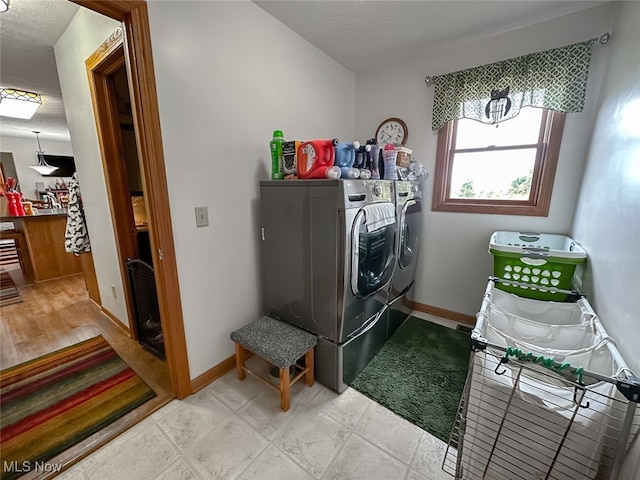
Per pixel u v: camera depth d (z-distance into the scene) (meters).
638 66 1.17
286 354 1.44
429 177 2.44
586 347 1.18
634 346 0.93
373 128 2.68
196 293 1.60
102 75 1.81
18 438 1.34
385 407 1.54
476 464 1.10
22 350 2.08
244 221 1.82
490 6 1.67
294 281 1.71
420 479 1.16
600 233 1.37
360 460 1.24
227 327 1.81
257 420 1.45
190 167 1.48
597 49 1.68
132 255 2.07
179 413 1.49
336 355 1.59
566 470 0.93
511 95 1.94
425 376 1.78
